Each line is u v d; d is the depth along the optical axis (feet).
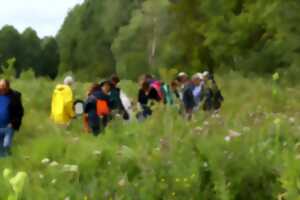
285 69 191.93
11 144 67.21
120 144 59.00
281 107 94.84
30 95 113.91
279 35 199.62
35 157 56.24
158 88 85.30
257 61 213.66
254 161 37.93
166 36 329.72
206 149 39.78
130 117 77.41
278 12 187.93
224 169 37.50
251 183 37.11
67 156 53.47
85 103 74.64
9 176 23.00
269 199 36.35
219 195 35.24
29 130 78.02
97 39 497.87
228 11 248.11
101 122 74.23
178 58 303.07
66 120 81.41
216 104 93.86
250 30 229.45
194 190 37.22
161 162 40.50
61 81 141.28
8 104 66.13
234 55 235.61
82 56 510.58
